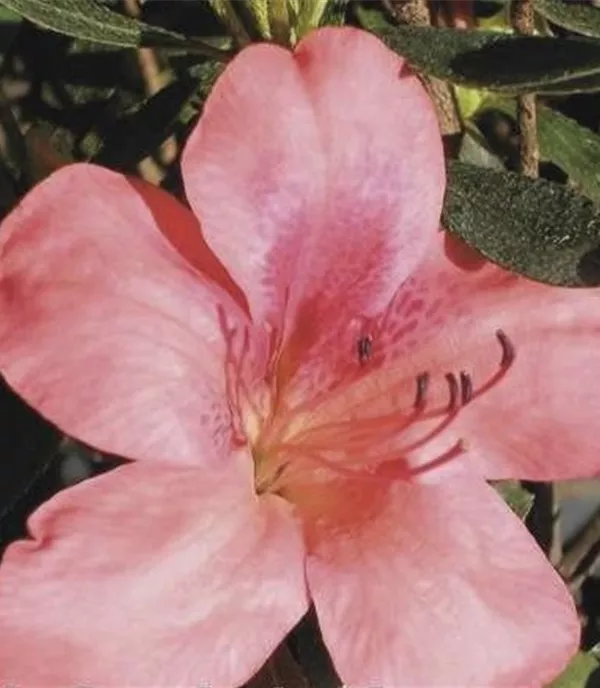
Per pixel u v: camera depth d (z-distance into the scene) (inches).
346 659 10.9
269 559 10.9
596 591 15.3
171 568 10.5
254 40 11.9
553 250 11.3
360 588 11.0
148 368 10.5
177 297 10.7
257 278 11.1
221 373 11.0
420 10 12.2
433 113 11.2
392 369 11.7
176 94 12.4
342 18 12.0
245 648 10.6
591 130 13.4
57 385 10.3
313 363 11.7
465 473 11.5
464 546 11.3
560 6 11.8
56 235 10.4
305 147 11.0
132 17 12.8
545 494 14.2
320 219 11.2
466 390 11.4
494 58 11.4
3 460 11.6
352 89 11.1
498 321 11.6
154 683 10.3
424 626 11.0
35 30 13.5
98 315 10.4
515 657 11.1
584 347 11.5
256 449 11.8
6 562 10.1
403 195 11.3
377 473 11.6
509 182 11.5
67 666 10.1
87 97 13.5
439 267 11.6
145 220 10.7
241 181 10.9
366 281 11.5
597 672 13.4
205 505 10.7
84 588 10.2
